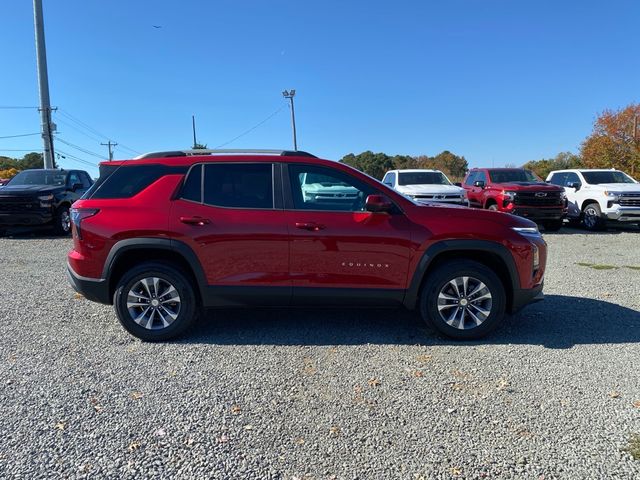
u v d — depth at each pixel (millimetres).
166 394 3557
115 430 3072
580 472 2662
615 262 8891
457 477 2627
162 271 4594
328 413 3293
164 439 2979
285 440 2977
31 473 2641
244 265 4574
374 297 4625
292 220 4559
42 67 22375
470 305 4652
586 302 6035
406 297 4645
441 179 15109
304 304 4672
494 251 4570
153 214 4586
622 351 4391
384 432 3062
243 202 4641
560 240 12164
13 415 3246
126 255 4727
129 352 4379
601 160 38656
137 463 2740
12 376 3852
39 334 4832
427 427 3119
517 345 4555
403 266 4586
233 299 4629
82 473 2646
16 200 12023
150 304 4641
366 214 4570
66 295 6320
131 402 3436
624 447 2887
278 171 4711
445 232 4543
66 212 13258
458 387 3672
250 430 3086
